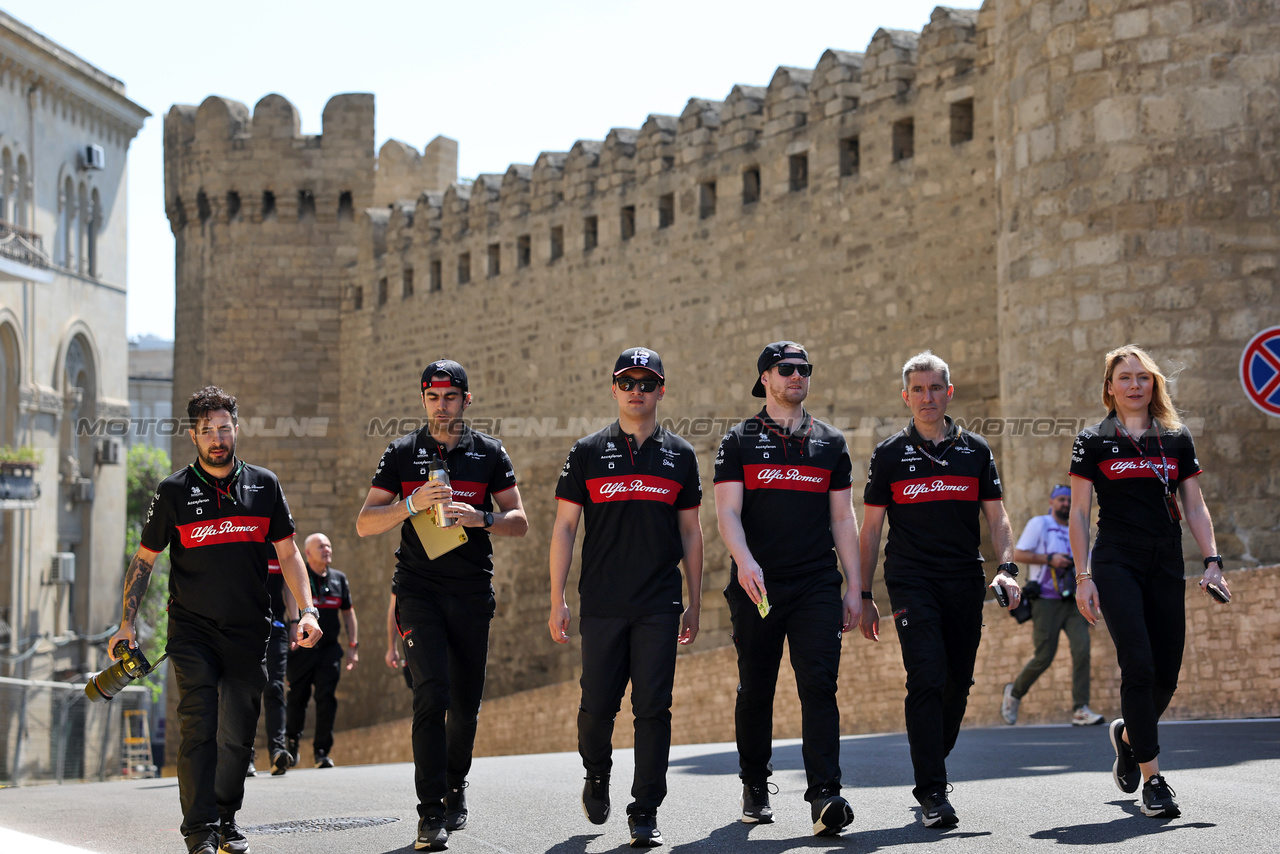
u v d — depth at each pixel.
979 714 12.76
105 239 36.19
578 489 5.96
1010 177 14.05
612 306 24.70
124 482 37.22
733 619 6.05
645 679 5.73
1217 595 6.03
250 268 33.81
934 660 5.85
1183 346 12.62
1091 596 6.09
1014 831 5.49
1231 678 10.94
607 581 5.85
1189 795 6.21
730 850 5.38
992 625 12.70
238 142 33.91
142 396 77.50
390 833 6.44
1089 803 6.16
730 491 5.91
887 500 6.14
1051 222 13.46
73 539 34.84
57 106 33.56
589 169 25.47
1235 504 12.38
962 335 18.23
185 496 5.69
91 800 8.99
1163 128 12.73
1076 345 13.23
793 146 20.97
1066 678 11.95
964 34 18.39
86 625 35.12
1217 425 12.46
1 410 31.75
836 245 20.16
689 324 22.94
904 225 19.06
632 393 5.89
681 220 23.16
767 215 21.41
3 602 31.52
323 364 33.47
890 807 6.34
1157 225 12.76
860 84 19.98
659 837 5.61
